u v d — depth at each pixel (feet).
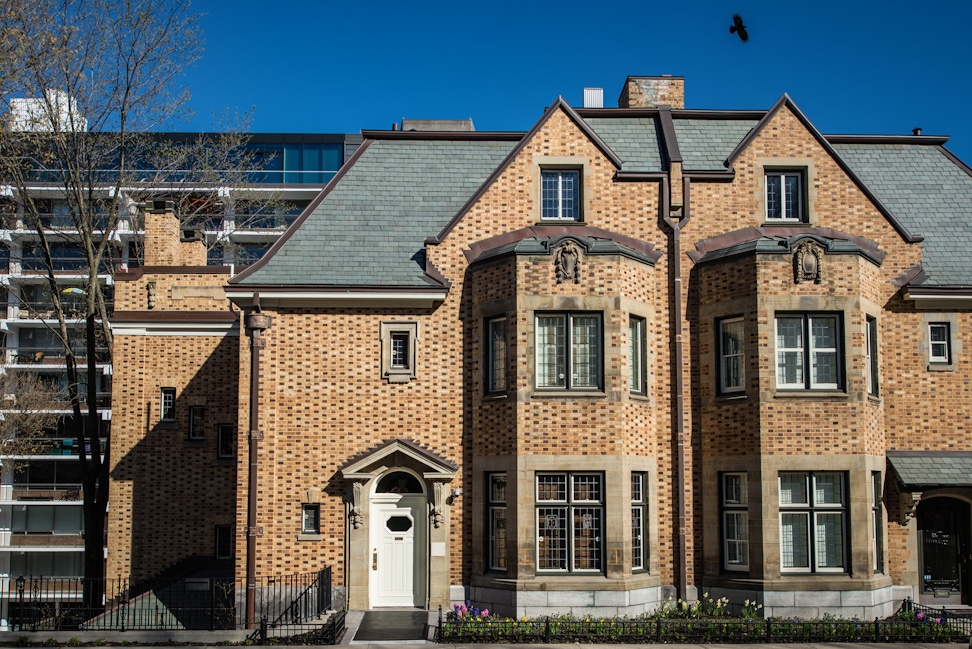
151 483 88.94
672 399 70.23
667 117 78.79
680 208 72.33
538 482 65.92
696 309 71.36
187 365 90.53
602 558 64.90
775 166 73.67
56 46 84.02
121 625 63.67
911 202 78.64
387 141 79.51
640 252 69.36
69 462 179.63
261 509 67.87
